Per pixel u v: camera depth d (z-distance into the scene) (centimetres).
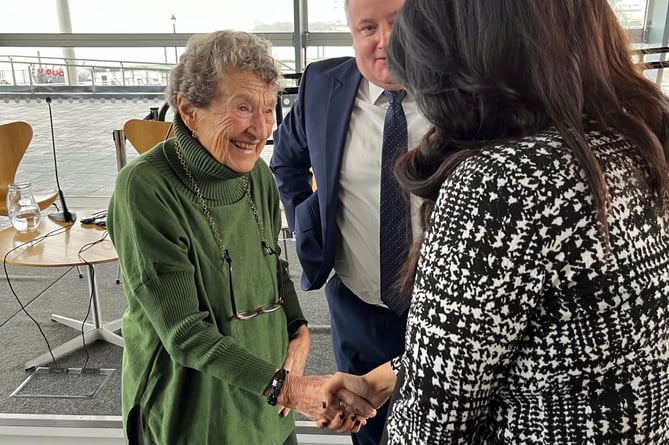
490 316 64
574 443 68
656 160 66
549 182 62
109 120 439
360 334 162
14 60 432
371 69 139
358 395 121
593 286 63
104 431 218
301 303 338
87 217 285
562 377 67
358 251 156
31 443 214
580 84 64
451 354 66
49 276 383
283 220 272
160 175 110
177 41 428
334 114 154
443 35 67
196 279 114
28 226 265
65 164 439
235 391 122
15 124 367
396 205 143
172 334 109
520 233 63
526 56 64
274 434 134
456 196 66
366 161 149
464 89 67
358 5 135
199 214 114
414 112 143
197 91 107
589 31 65
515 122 66
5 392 254
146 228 107
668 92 75
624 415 67
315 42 429
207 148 112
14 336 305
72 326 314
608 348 65
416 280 72
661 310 67
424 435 70
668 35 344
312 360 279
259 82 109
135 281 109
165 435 119
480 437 74
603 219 62
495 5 63
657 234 67
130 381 122
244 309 123
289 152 175
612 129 67
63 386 258
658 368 68
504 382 71
